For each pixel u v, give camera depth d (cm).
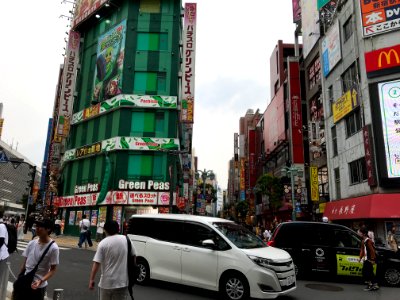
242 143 8569
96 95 3325
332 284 1061
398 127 1866
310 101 3484
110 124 3055
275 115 4288
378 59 1997
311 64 3472
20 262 1254
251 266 755
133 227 995
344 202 2216
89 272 1108
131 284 489
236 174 8425
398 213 1691
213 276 801
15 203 14788
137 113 2970
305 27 3684
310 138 2970
